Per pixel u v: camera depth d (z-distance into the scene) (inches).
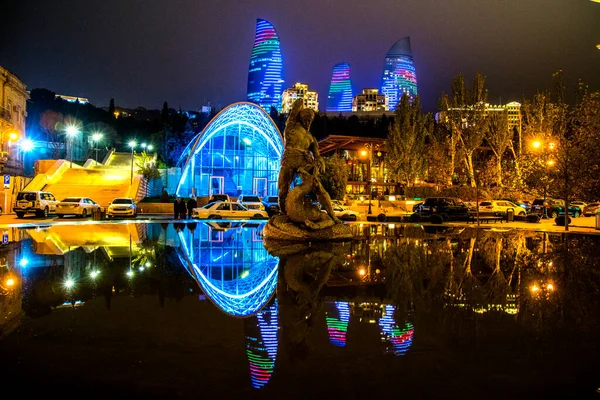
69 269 195.3
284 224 354.3
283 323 110.3
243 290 153.9
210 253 265.7
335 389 70.1
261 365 79.2
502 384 72.3
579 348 91.3
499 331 103.5
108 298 137.8
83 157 3344.0
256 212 1037.2
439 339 97.4
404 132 2106.3
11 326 104.1
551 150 795.4
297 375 75.2
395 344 92.7
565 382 73.5
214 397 66.6
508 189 1752.0
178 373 75.8
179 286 158.6
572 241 371.9
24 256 238.5
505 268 206.5
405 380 73.6
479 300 137.9
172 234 420.2
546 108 1722.4
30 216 1136.8
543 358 85.0
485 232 488.7
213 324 108.6
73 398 64.9
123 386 70.4
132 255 248.7
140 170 2101.4
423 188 1911.9
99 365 79.4
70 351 86.8
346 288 157.8
